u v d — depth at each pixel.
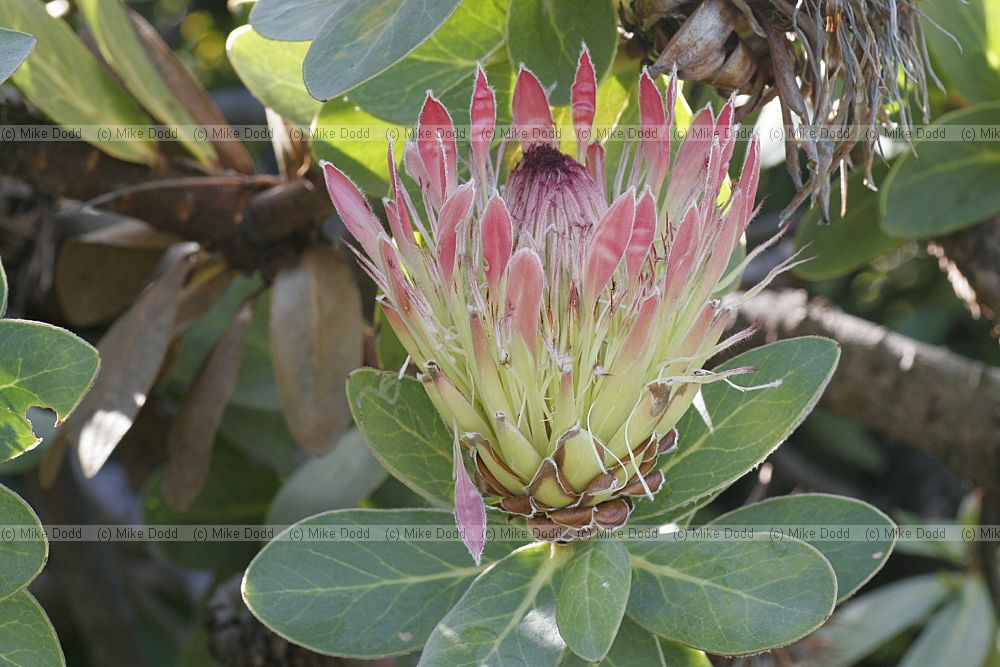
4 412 0.71
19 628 0.72
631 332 0.72
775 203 1.24
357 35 0.73
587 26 0.77
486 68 0.79
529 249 0.70
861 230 0.94
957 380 0.97
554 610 0.73
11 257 0.97
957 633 1.11
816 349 0.75
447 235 0.71
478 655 0.72
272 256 0.90
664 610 0.73
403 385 0.76
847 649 1.10
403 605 0.75
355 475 0.89
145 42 0.90
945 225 0.90
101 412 0.85
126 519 1.33
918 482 1.70
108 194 0.89
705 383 0.75
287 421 0.85
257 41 0.85
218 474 0.97
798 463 1.51
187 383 1.03
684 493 0.75
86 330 1.00
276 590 0.74
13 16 0.83
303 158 0.88
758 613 0.72
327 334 0.86
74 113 0.86
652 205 0.71
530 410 0.73
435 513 0.76
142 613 1.43
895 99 0.78
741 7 0.76
